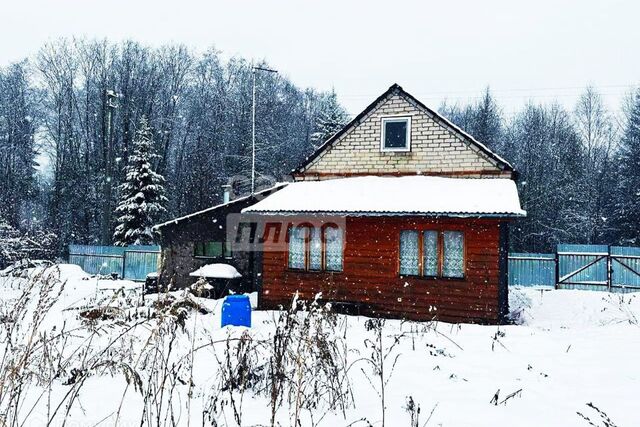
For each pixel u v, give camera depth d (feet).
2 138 131.95
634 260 61.77
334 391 14.47
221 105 147.95
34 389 15.01
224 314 29.63
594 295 53.11
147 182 95.66
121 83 142.72
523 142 147.74
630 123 113.80
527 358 21.07
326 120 148.56
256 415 12.98
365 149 51.78
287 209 44.21
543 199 116.57
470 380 17.60
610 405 14.64
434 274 41.83
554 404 14.80
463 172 47.73
